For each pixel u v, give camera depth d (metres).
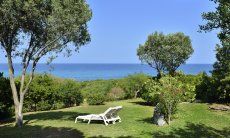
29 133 17.56
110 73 151.88
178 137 16.36
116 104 30.02
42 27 19.09
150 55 40.59
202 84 27.34
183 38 40.69
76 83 31.50
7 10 17.66
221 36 13.10
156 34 40.53
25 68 20.20
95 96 30.52
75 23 18.77
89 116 20.33
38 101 28.33
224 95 25.09
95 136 16.67
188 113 21.69
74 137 16.50
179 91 19.72
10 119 23.38
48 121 21.33
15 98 19.92
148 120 20.73
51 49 20.06
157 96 20.02
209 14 13.20
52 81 29.70
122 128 18.52
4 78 23.41
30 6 17.69
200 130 17.73
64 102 30.30
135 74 37.38
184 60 40.62
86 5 19.25
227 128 18.16
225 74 24.89
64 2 18.50
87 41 20.75
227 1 12.77
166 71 40.44
